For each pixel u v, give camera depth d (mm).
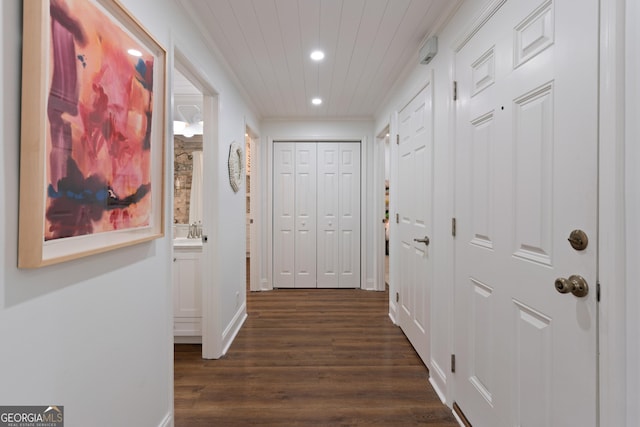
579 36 890
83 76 899
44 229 770
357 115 4023
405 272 2709
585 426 873
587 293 864
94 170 957
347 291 4137
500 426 1281
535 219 1080
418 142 2338
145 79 1259
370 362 2266
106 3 996
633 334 758
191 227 3139
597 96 833
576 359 904
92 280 991
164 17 1457
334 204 4246
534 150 1086
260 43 2162
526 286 1126
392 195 3166
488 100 1378
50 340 831
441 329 1880
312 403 1798
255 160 4066
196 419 1659
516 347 1185
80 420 944
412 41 2133
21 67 741
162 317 1468
